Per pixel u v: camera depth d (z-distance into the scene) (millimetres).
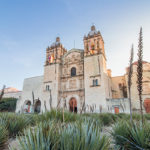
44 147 2355
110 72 36750
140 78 3684
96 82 28188
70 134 2660
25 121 6555
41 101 33719
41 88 36062
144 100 25281
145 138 3477
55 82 33531
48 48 40594
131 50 3922
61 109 7727
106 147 2680
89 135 2707
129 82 4074
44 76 36656
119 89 33250
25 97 38156
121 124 4746
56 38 42875
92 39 33281
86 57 31781
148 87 25969
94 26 38375
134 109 24422
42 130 2949
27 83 40250
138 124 4223
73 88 31859
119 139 4105
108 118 10836
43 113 7164
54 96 31859
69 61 36250
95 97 26734
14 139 5242
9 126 5730
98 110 25094
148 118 13578
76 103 30047
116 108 24250
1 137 4309
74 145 2281
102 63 28984
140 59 3646
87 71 30219
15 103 38906
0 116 7172
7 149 4148
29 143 2488
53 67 36188
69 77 33781
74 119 7008
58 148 2477
